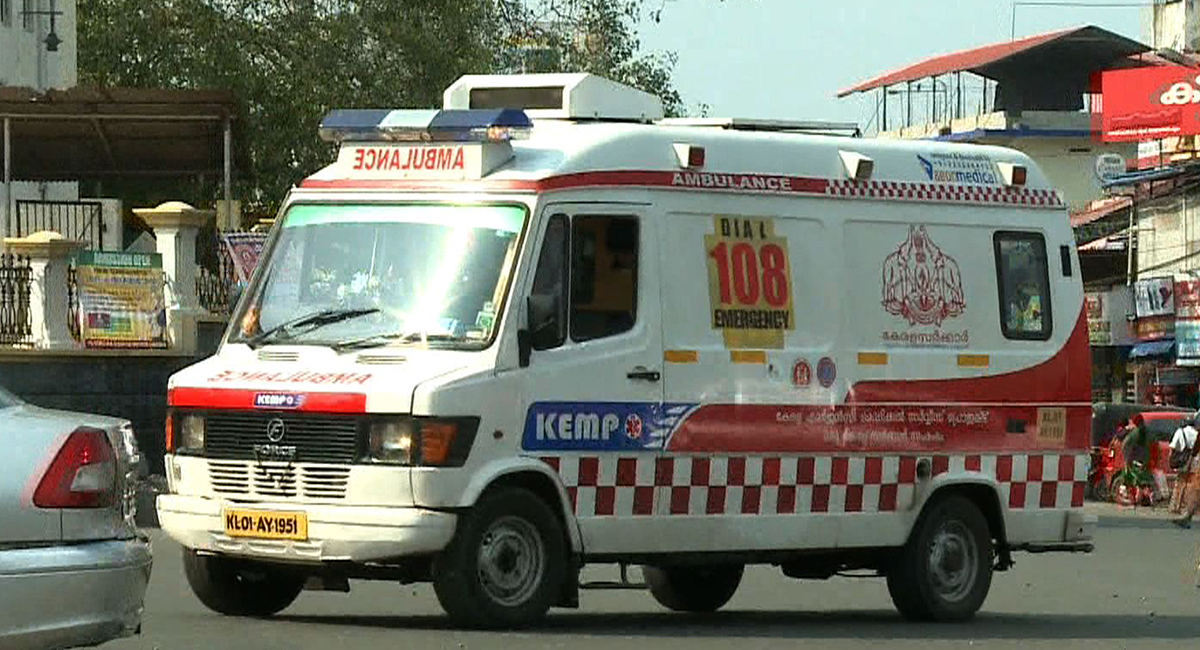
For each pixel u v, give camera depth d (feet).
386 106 369.30
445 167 112.27
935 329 126.41
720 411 116.26
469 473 106.32
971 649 111.14
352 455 106.52
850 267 122.72
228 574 114.62
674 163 115.75
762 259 118.83
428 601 130.00
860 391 122.52
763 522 118.32
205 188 349.41
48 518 75.61
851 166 122.83
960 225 128.26
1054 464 131.54
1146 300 429.79
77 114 247.29
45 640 75.36
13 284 211.82
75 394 212.02
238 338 113.70
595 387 111.24
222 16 374.63
